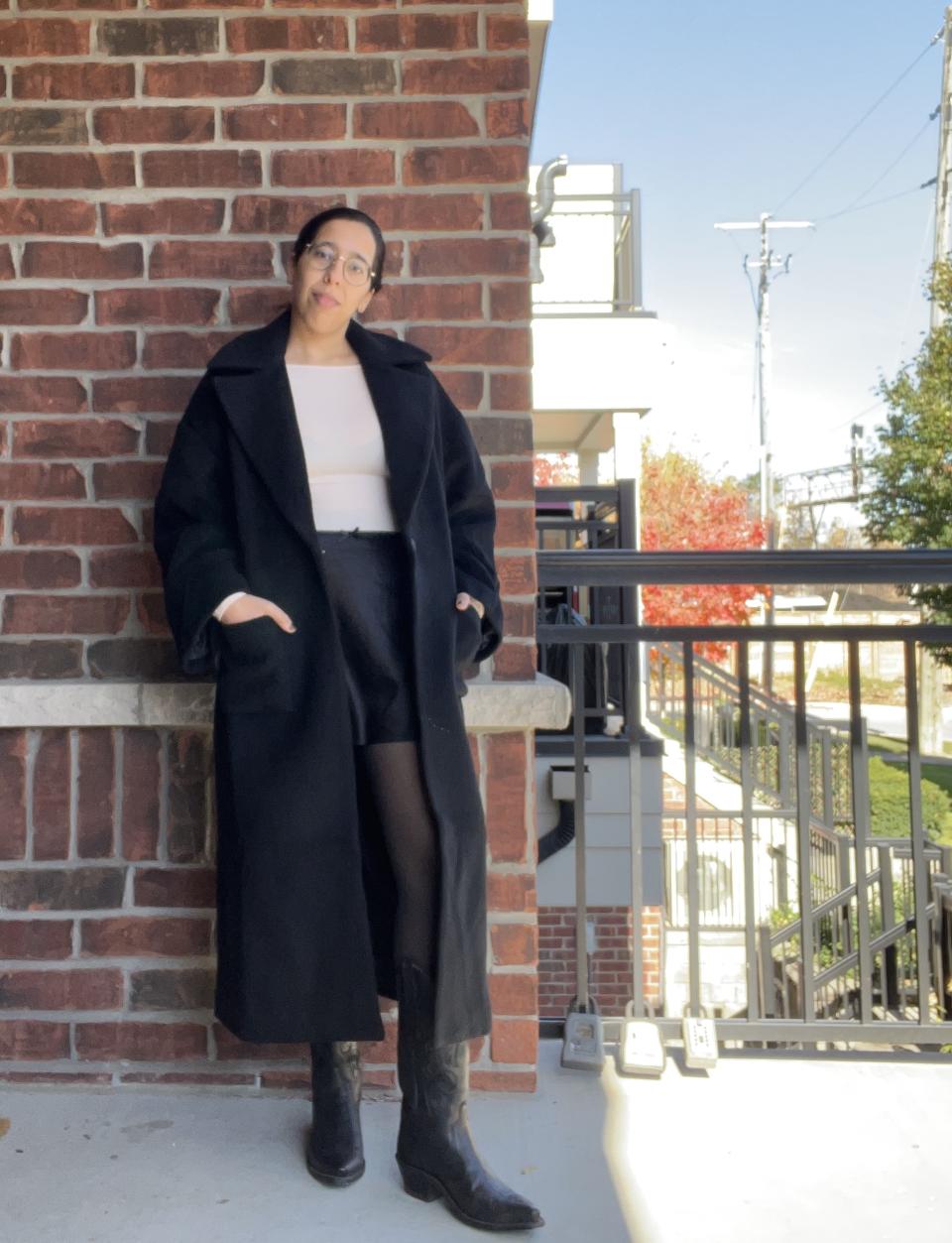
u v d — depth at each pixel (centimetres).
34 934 245
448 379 247
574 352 786
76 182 247
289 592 202
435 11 246
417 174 246
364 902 203
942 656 1552
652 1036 267
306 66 246
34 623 246
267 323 245
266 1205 202
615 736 652
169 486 212
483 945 205
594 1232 196
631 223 865
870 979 280
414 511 207
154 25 247
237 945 204
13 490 246
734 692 1047
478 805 206
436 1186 202
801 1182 213
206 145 246
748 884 283
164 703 239
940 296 1605
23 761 245
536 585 249
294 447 204
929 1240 195
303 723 201
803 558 262
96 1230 194
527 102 247
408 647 204
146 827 245
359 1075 217
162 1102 240
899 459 1605
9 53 247
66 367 247
